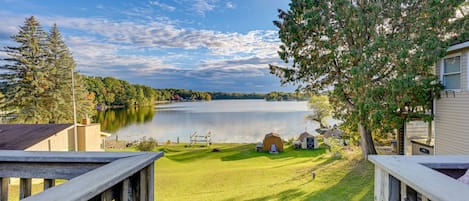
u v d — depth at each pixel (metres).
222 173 9.94
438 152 7.41
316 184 7.07
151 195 1.33
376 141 13.79
